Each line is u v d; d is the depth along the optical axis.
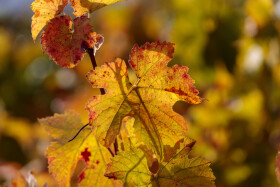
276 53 1.19
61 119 0.65
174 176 0.55
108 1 0.58
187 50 1.27
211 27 1.24
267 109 1.17
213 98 1.21
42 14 0.57
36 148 1.44
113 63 0.55
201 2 1.25
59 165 0.63
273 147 1.13
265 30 1.20
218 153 1.13
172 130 0.55
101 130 0.55
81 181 0.61
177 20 1.29
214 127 1.17
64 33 0.56
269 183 1.10
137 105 0.56
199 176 0.55
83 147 0.62
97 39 0.56
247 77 1.21
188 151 0.56
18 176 0.72
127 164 0.55
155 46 0.55
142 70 0.55
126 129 0.58
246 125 1.16
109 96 0.55
